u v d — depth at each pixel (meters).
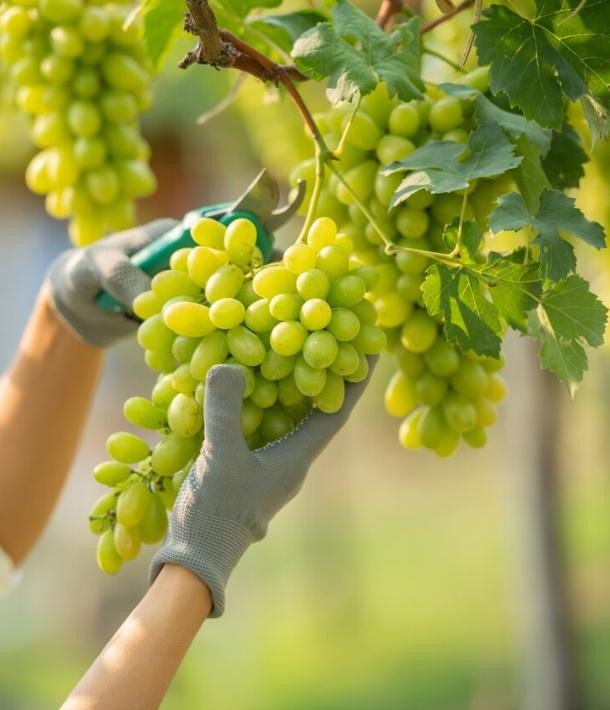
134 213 2.65
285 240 7.66
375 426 13.39
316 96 3.00
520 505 4.00
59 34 2.52
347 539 8.73
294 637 7.81
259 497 2.19
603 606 7.51
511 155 2.19
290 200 2.38
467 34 2.64
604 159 2.57
